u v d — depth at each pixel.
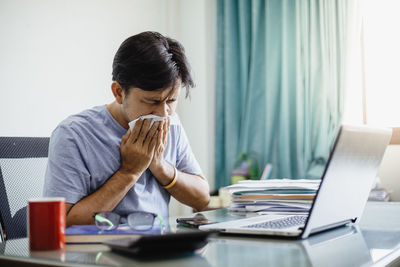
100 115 1.35
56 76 2.25
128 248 0.68
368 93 2.56
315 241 0.81
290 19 2.68
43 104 2.18
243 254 0.69
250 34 2.78
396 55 2.49
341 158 0.80
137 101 1.20
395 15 2.49
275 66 2.70
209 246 0.76
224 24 2.84
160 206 1.39
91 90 2.44
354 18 2.47
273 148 2.71
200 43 2.91
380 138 0.92
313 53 2.57
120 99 1.26
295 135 2.64
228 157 2.79
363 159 0.89
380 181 2.46
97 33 2.48
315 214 0.81
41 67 2.18
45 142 1.40
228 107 2.80
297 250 0.73
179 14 3.01
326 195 0.81
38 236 0.74
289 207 1.19
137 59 1.13
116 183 1.21
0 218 1.17
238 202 1.29
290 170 2.63
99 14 2.50
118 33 2.62
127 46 1.16
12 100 2.04
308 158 2.56
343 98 2.48
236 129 2.81
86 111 1.36
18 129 2.07
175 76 1.16
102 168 1.26
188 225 1.00
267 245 0.77
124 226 0.96
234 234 0.88
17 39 2.07
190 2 2.96
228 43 2.80
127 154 1.24
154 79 1.13
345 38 2.49
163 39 1.19
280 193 1.20
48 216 0.74
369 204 1.51
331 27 2.51
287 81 2.64
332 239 0.84
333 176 0.80
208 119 2.90
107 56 2.54
